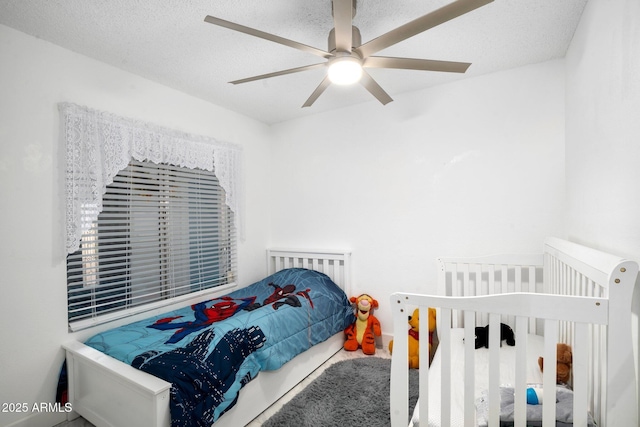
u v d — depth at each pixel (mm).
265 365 1875
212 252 2893
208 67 2215
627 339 875
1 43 1686
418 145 2707
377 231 2908
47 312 1836
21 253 1742
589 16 1537
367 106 2945
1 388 1667
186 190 2684
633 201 1051
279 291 2723
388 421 1766
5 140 1691
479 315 2324
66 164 1894
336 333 2688
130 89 2270
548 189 2229
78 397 1840
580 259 1313
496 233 2404
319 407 1903
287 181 3424
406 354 1132
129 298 2205
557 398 1114
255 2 1552
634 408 873
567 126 2061
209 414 1453
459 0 1103
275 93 2697
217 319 2188
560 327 1701
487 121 2428
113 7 1575
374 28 1778
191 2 1548
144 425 1426
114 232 2232
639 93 998
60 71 1911
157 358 1588
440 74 2416
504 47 2031
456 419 1194
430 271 2670
